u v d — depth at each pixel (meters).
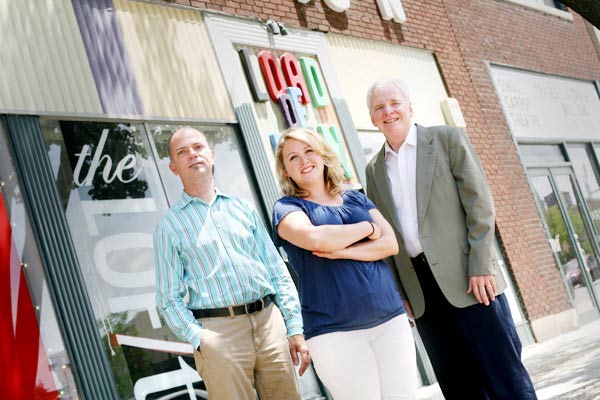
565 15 14.01
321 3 8.37
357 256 2.97
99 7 5.80
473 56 10.95
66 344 4.70
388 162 3.82
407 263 3.71
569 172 12.24
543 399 5.40
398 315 3.00
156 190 5.72
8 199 4.75
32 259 4.73
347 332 2.89
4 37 5.04
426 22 10.23
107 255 5.20
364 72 8.73
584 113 13.41
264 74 7.17
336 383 2.88
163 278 3.34
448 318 3.64
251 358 3.30
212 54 6.70
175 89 6.20
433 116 9.71
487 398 3.60
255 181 6.63
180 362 5.34
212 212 3.47
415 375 2.97
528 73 12.20
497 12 12.04
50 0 5.41
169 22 6.40
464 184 3.59
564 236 11.38
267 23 7.40
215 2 6.94
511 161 10.76
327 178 3.23
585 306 11.12
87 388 4.69
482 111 10.66
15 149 4.88
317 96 7.64
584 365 6.66
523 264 10.02
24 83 5.04
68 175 5.17
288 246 3.08
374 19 9.22
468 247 3.60
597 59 14.60
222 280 3.33
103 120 5.52
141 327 5.22
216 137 6.47
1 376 4.33
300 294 3.03
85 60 5.52
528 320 9.72
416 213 3.68
